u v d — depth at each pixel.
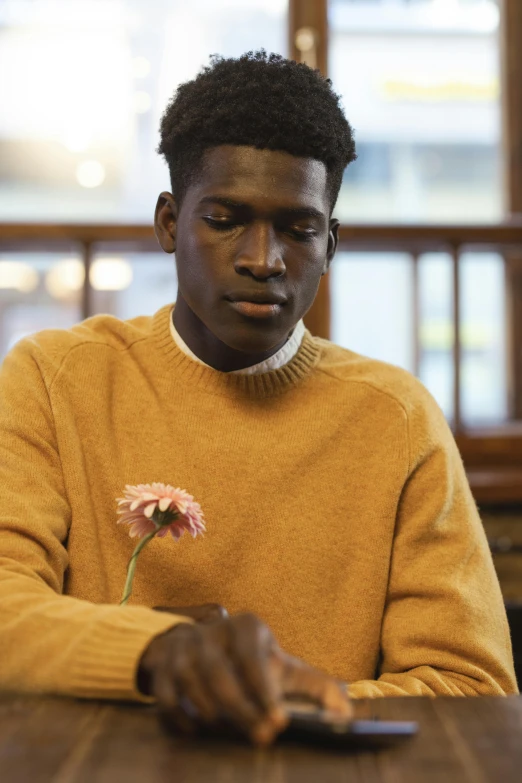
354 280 2.09
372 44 2.14
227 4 2.11
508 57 2.22
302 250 0.95
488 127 2.20
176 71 2.10
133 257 2.00
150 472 1.05
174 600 1.02
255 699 0.58
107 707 0.67
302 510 1.05
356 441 1.10
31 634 0.74
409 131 2.16
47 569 0.92
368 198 2.15
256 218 0.93
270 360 1.08
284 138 0.92
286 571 1.03
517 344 2.20
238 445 1.06
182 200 1.00
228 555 1.02
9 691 0.73
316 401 1.11
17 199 2.07
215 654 0.59
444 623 1.00
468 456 2.08
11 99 2.06
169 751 0.57
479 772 0.54
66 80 2.07
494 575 1.08
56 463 1.03
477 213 2.20
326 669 1.03
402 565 1.06
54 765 0.54
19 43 2.06
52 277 1.98
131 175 2.08
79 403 1.06
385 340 2.11
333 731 0.58
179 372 1.09
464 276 2.16
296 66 1.00
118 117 2.08
